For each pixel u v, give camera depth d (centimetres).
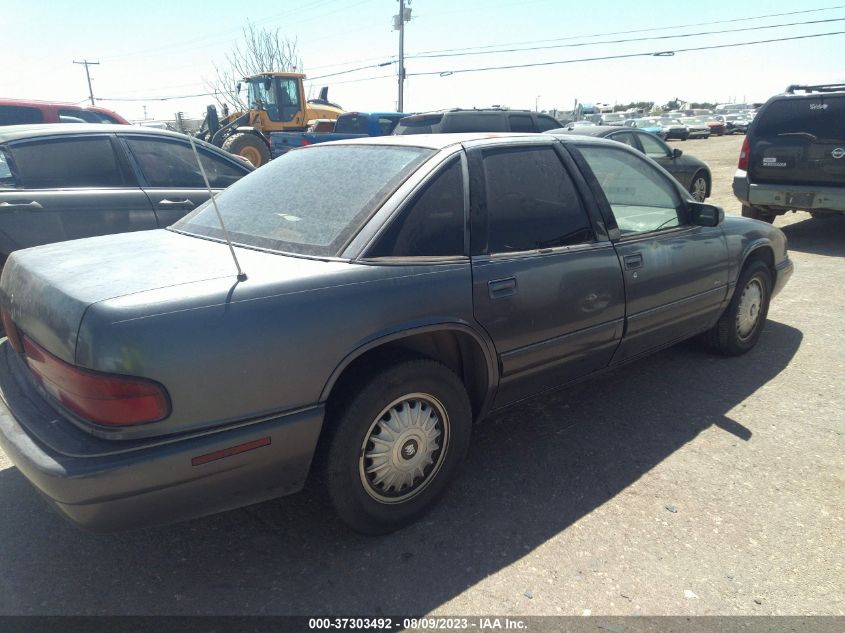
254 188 329
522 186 313
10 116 988
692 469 326
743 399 406
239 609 233
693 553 263
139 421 203
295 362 227
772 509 293
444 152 291
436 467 283
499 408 314
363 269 248
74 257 264
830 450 344
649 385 428
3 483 314
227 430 218
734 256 432
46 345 221
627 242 355
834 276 695
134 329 202
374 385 249
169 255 262
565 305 315
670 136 3844
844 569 254
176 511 217
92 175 503
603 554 263
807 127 808
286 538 273
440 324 265
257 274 234
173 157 552
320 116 1827
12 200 455
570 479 317
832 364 461
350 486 253
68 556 262
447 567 255
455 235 280
